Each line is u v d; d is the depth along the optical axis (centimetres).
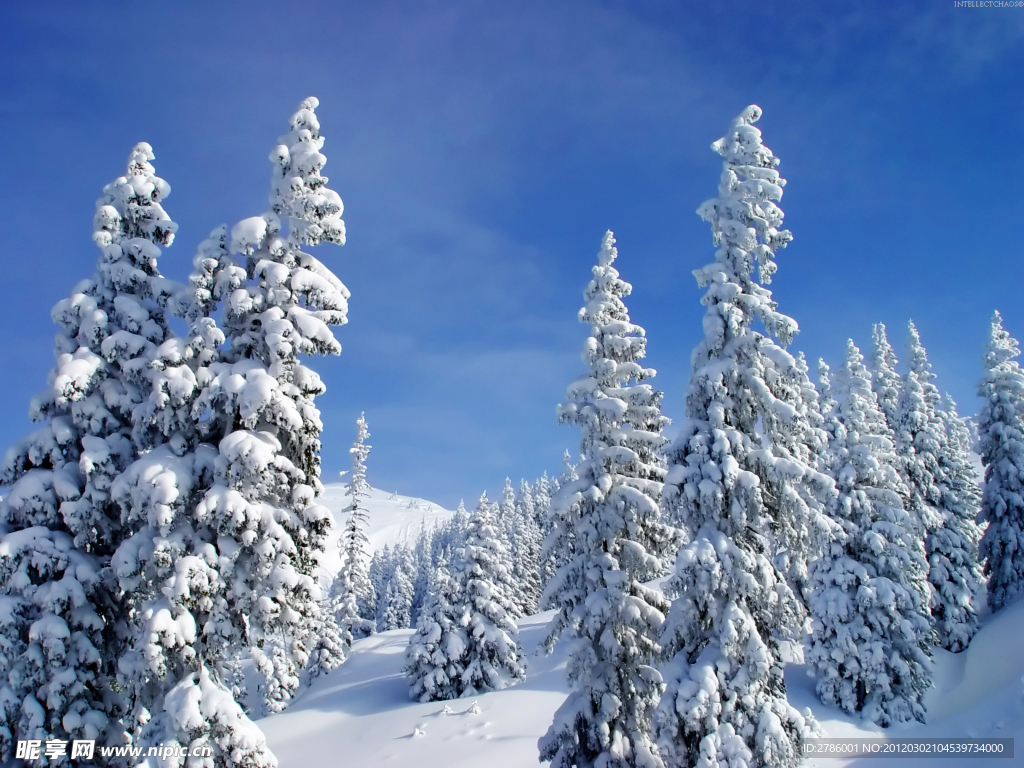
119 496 1426
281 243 1599
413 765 2439
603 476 1683
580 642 1670
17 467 1596
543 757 1631
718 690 1395
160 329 1678
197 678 1387
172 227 1806
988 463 3844
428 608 3675
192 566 1349
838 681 2714
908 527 2895
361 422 5759
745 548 1497
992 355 3831
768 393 1545
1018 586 3575
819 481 1457
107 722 1529
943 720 2503
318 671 4753
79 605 1505
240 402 1443
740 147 1700
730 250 1655
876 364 4012
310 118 1661
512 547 6906
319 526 1556
